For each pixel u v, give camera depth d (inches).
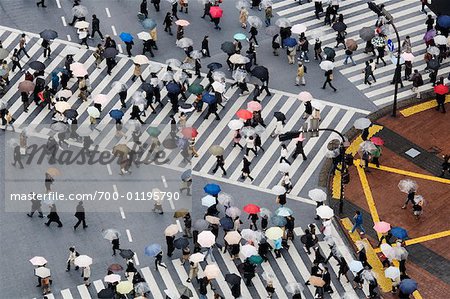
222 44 6496.1
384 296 5403.5
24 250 5551.2
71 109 6107.3
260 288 5423.2
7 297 5329.7
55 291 5354.3
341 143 5757.9
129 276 5374.0
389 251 5398.6
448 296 5423.2
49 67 6530.5
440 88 6294.3
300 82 6501.0
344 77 6574.8
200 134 6200.8
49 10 6855.3
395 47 6761.8
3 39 6668.3
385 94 6481.3
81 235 5634.8
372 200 5885.8
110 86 6437.0
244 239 5644.7
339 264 5457.7
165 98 6387.8
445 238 5684.1
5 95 6348.4
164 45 6692.9
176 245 5423.2
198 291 5393.7
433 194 5925.2
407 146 6186.0
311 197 5679.1
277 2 7066.9
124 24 6811.0
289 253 5595.5
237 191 5900.6
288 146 6156.5
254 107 6156.5
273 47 6658.5
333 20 6899.6
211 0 6934.1
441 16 6747.1
